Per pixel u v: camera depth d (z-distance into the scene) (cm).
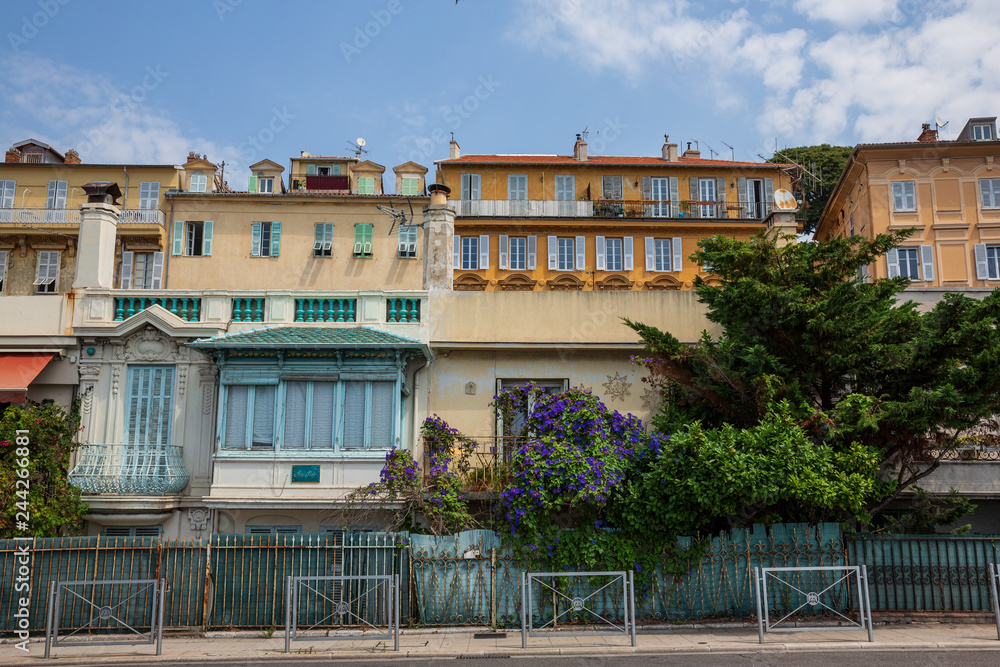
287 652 1175
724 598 1398
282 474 1566
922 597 1388
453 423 1711
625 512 1416
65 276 3753
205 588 1359
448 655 1150
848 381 1482
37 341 1689
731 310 1471
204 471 1636
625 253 4088
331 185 4044
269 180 4084
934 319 1360
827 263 1495
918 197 3612
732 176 4338
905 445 1390
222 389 1606
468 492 1557
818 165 5431
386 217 3688
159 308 1684
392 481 1511
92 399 1672
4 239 3750
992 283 3506
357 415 1603
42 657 1166
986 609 1380
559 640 1248
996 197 3588
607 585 1273
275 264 3631
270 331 1652
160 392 1684
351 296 1750
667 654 1144
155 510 1569
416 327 1738
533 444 1434
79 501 1532
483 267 4050
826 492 1224
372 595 1384
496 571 1400
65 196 3838
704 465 1278
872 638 1206
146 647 1231
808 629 1286
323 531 1590
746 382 1431
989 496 1678
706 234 4112
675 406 1602
